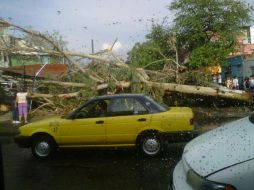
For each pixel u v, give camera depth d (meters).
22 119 18.67
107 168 9.23
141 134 10.05
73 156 10.84
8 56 20.86
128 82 19.28
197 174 3.82
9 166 9.84
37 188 7.77
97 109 10.33
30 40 20.03
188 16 33.91
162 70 20.92
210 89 20.12
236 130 4.45
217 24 33.53
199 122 16.66
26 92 19.73
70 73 20.22
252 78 30.98
